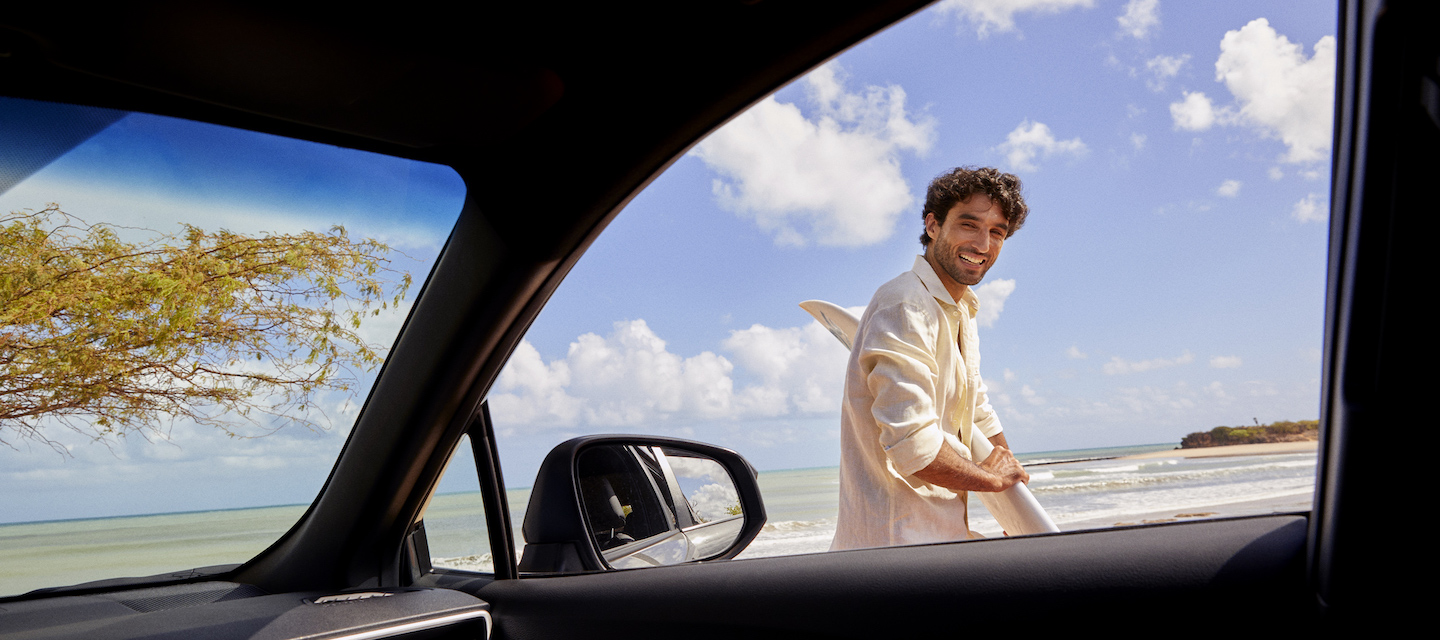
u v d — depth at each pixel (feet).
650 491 5.08
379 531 4.86
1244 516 2.87
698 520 4.89
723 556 4.70
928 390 4.57
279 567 4.90
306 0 3.19
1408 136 1.98
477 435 4.77
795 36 3.22
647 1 3.11
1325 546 2.32
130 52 3.44
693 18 3.18
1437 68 1.90
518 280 4.33
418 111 3.96
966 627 3.17
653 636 3.89
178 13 3.19
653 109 3.70
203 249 7.28
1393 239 2.03
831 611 3.50
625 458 5.04
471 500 4.78
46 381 7.09
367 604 4.30
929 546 3.64
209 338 7.71
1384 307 2.07
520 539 4.73
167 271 7.48
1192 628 2.69
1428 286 1.98
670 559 4.90
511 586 4.56
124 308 7.47
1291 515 2.74
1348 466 2.19
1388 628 2.14
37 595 4.53
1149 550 2.99
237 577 4.96
